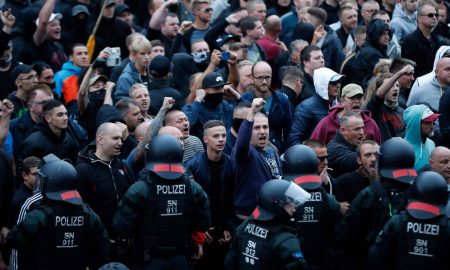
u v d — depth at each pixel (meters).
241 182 18.23
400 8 26.91
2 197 18.12
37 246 15.91
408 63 22.33
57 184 15.95
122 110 20.23
